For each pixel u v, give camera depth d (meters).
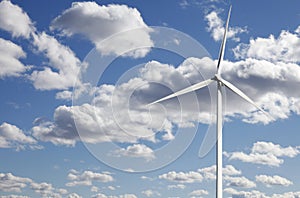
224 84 56.50
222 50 58.12
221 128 55.19
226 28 59.41
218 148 54.41
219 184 54.22
